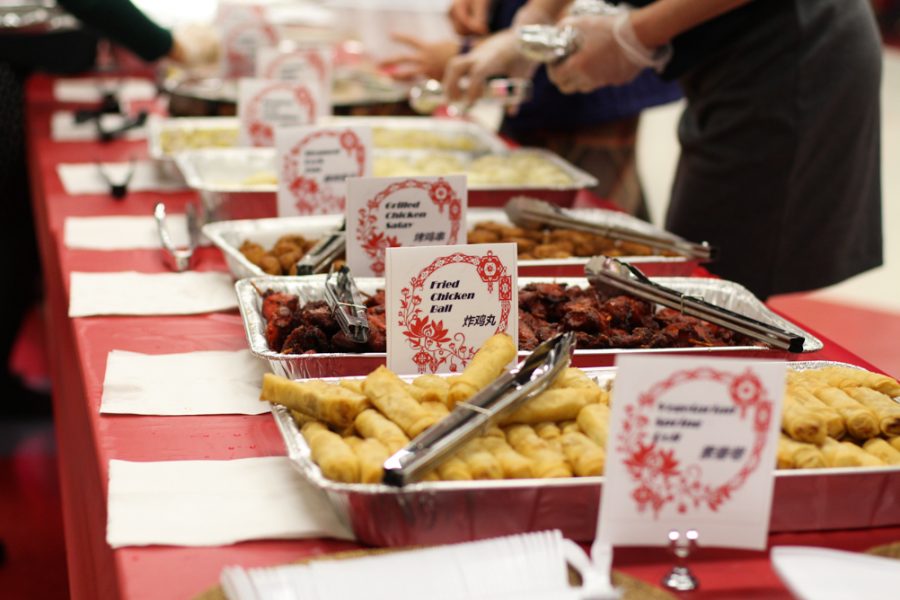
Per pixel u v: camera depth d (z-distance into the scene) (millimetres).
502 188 2252
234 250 1771
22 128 3346
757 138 2156
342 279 1461
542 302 1538
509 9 3236
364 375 1351
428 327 1316
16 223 3330
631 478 929
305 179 2076
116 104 3191
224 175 2486
